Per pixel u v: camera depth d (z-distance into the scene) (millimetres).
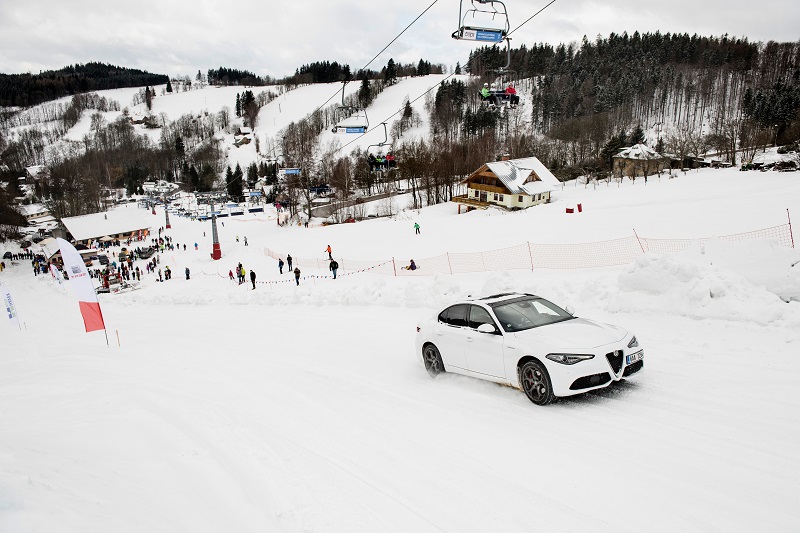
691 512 4668
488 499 5258
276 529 4930
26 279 60844
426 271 28062
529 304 9000
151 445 7500
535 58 189500
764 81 135875
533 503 5090
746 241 12320
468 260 29000
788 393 6996
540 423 7020
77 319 32625
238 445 7285
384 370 10734
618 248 25359
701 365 8477
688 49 174500
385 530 4840
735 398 7051
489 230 42500
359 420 7945
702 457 5645
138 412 9438
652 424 6582
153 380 12312
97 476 5684
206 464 6621
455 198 70500
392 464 6289
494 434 6844
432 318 9914
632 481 5305
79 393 11914
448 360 9297
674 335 10266
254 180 156625
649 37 188000
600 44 187625
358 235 53000
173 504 5281
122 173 173625
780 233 21906
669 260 12094
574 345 7406
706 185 53906
